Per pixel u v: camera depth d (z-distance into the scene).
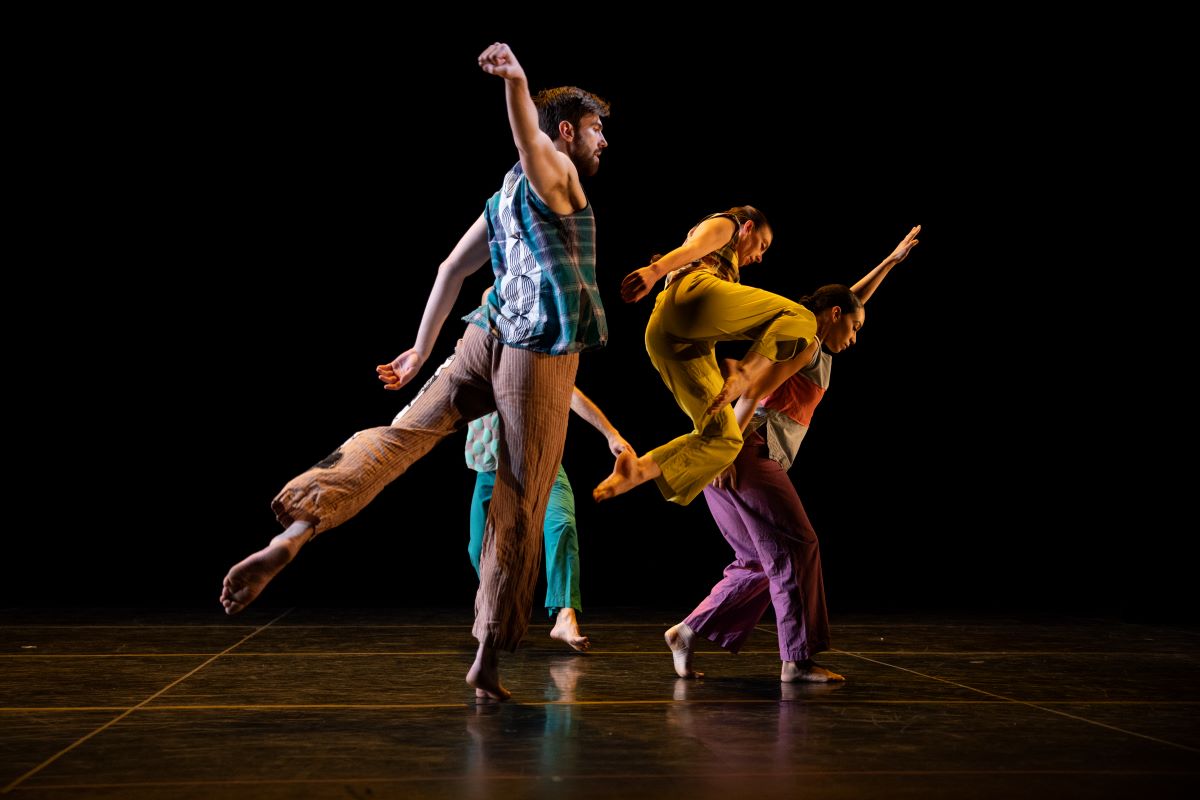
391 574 7.41
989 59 7.05
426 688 3.07
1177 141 7.02
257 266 7.17
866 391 7.55
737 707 2.80
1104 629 4.87
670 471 2.92
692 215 7.17
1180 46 6.86
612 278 7.21
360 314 7.24
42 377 7.12
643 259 7.19
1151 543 7.34
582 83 7.01
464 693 2.99
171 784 1.97
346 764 2.13
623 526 7.65
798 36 7.05
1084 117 7.08
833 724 2.58
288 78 6.96
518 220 2.59
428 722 2.56
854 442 7.60
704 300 2.96
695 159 7.15
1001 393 7.49
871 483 7.59
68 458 7.19
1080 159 7.16
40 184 6.93
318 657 3.71
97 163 6.94
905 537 7.59
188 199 7.05
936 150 7.21
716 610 3.29
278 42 6.90
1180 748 2.35
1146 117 7.02
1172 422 7.30
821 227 7.26
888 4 7.01
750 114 7.13
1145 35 6.88
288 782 1.99
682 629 3.30
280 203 7.11
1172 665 3.71
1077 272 7.31
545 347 2.59
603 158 7.09
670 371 3.05
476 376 2.67
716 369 3.08
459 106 7.08
